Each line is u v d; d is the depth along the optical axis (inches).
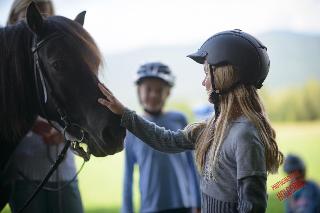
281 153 79.9
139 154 132.9
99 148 90.0
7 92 93.4
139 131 89.0
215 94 79.9
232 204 75.4
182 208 131.0
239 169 72.2
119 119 89.9
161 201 129.5
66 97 90.7
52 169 94.7
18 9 112.8
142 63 142.4
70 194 114.5
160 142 89.3
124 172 137.6
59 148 114.1
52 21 93.7
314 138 543.8
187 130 88.9
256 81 80.1
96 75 91.9
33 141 112.8
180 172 132.3
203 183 80.0
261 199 70.8
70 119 92.4
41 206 111.1
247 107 76.9
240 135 74.0
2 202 108.2
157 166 131.0
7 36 94.7
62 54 89.7
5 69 93.5
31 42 94.6
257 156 72.6
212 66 80.1
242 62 78.2
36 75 93.5
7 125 94.7
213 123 81.6
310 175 377.4
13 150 100.1
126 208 135.7
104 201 325.1
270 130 78.0
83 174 435.2
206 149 80.0
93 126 88.9
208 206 77.8
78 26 93.7
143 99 137.6
